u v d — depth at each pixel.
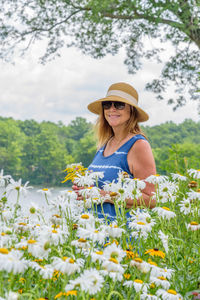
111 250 1.35
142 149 2.44
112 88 2.76
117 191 2.01
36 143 91.75
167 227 2.00
